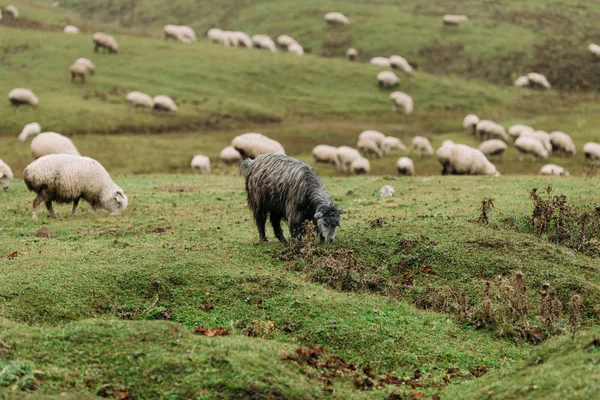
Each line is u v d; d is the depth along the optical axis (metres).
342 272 12.12
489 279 12.41
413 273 12.85
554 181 21.92
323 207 12.33
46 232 15.41
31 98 43.72
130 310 10.42
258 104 52.00
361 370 9.12
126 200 18.20
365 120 51.00
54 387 7.41
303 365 8.62
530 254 13.32
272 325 10.06
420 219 15.77
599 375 6.94
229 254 12.87
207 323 10.16
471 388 8.27
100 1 94.50
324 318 10.25
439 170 35.78
